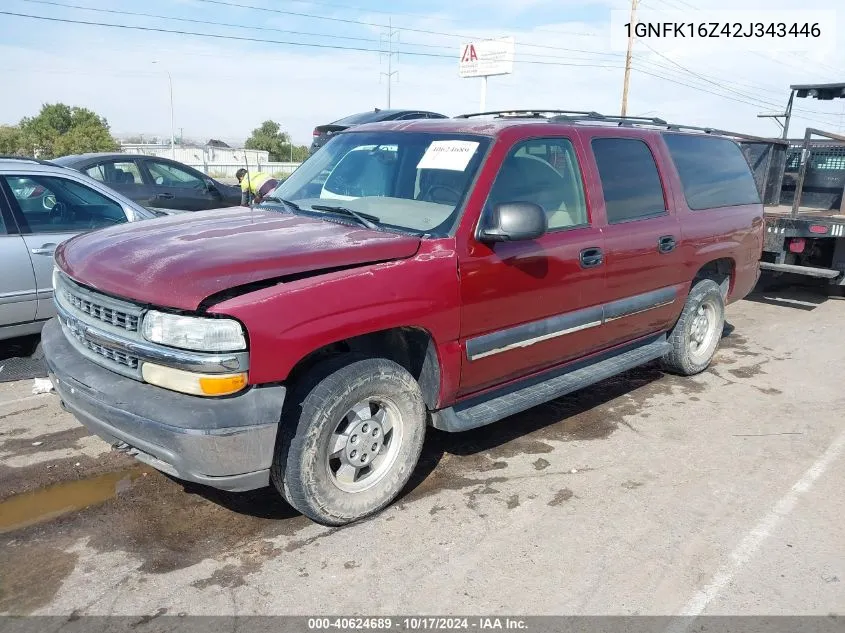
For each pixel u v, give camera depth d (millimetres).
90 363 3279
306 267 3076
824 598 3012
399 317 3307
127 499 3641
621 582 3076
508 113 4938
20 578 2980
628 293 4711
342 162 4379
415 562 3178
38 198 5395
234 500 3664
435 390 3652
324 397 3143
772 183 10008
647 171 4918
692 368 5805
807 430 4809
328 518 3340
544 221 3562
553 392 4266
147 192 10180
